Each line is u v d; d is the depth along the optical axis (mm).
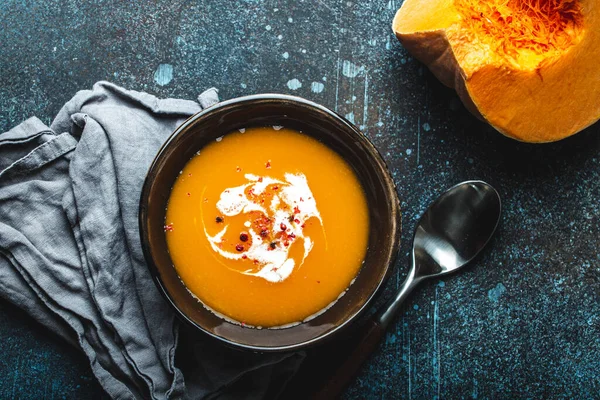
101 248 563
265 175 545
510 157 613
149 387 563
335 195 547
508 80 542
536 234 613
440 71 578
